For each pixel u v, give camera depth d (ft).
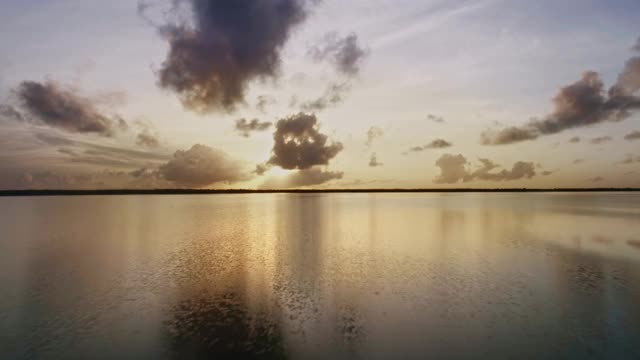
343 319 72.08
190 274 104.06
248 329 68.33
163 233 187.93
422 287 90.63
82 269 110.93
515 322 70.59
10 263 119.65
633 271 104.83
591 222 225.15
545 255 126.62
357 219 262.88
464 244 149.28
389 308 77.61
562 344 62.23
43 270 110.11
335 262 117.60
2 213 331.16
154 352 60.64
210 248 143.74
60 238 171.53
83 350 61.62
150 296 86.12
